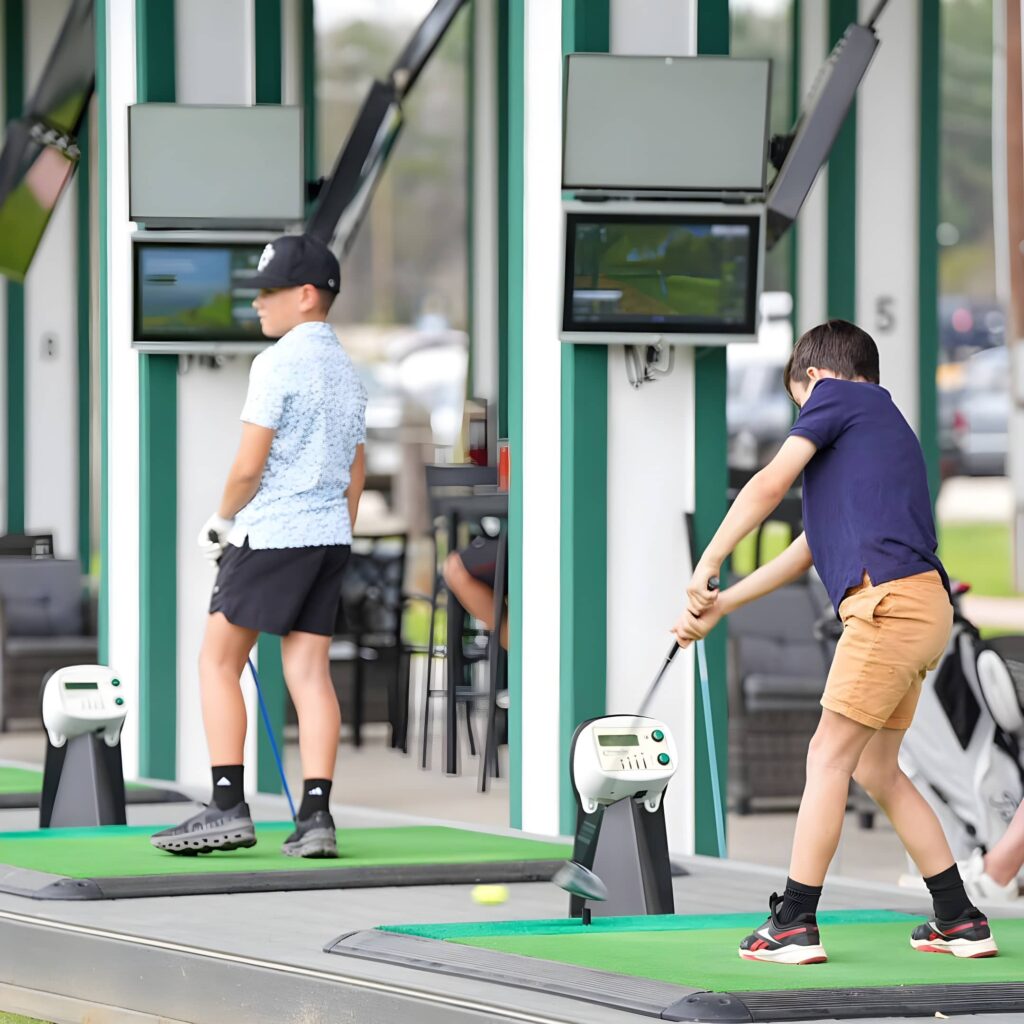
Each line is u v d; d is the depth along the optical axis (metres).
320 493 17.16
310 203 24.06
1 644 31.70
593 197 19.00
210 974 12.94
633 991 11.27
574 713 19.20
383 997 11.76
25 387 38.22
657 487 19.53
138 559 24.05
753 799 24.67
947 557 65.19
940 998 11.28
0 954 14.51
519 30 19.86
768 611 24.62
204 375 23.91
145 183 22.88
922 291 30.91
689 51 19.55
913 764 17.73
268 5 23.97
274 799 22.45
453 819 21.88
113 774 19.30
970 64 77.06
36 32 37.91
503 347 36.12
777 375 63.69
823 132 19.36
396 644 28.81
